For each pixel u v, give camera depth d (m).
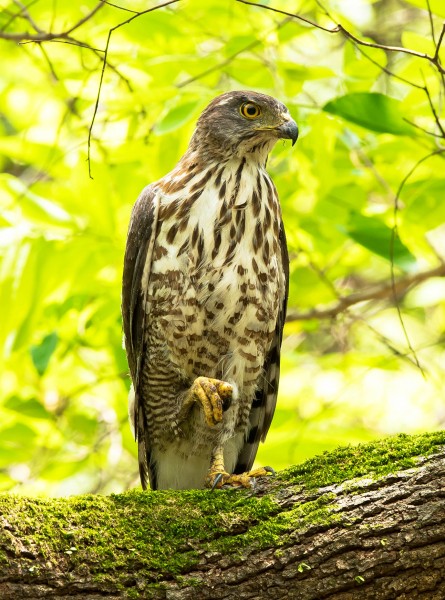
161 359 9.19
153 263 8.91
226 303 8.76
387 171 12.39
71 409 12.80
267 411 9.71
